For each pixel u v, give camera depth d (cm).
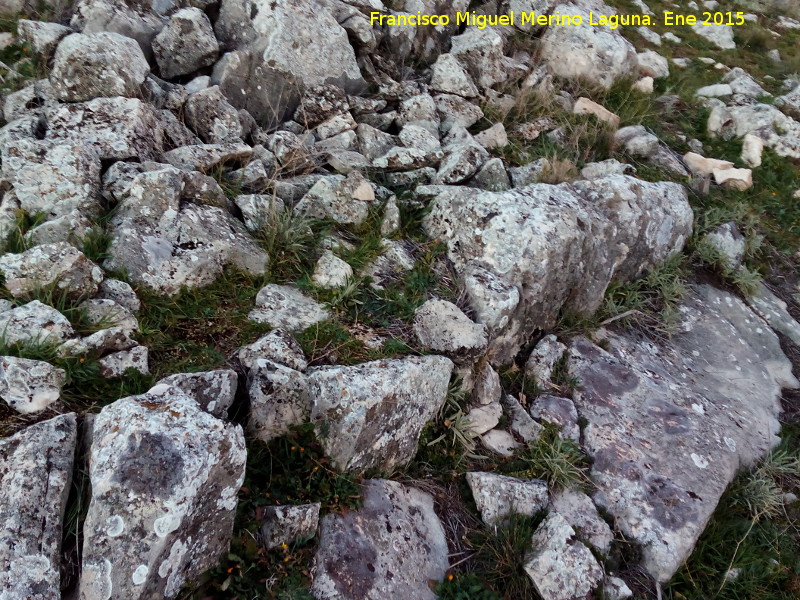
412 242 440
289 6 518
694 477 376
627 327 479
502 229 411
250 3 516
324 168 481
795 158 719
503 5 768
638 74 773
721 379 470
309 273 391
